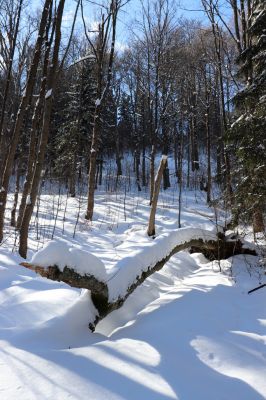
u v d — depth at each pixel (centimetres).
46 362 316
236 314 462
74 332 385
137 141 3148
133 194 2303
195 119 2967
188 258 827
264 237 734
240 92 730
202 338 378
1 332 377
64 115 2794
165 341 369
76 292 502
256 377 311
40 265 350
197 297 515
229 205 789
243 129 698
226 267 737
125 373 304
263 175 670
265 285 573
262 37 710
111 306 431
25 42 1370
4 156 1491
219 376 312
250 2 1048
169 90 2542
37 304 452
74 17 981
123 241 1066
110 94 3017
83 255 395
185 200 2031
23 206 1127
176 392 282
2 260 691
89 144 2436
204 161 3428
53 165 2800
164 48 2127
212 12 1403
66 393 275
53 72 810
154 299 550
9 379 290
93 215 1534
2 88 1568
